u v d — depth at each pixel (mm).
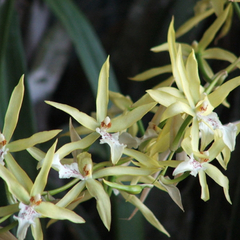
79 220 1153
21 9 1916
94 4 2307
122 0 2299
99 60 1383
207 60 1583
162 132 1187
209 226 1410
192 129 1174
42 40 1923
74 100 2164
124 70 1809
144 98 1211
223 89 1191
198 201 1464
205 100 1179
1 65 1296
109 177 1187
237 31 1523
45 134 1173
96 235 1508
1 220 1156
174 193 1179
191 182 1475
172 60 1188
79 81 2180
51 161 1157
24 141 1174
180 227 1483
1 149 1171
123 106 1271
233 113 1447
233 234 1274
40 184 1158
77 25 1383
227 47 1560
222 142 1190
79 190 1173
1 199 1300
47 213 1152
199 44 1312
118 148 1175
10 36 1348
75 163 1180
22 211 1150
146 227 1526
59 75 1929
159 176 1182
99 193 1170
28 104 1327
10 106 1183
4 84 1325
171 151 1182
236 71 1477
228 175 1397
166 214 1514
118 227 1324
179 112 1169
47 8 1958
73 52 2203
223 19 1303
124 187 1166
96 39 1392
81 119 1184
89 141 1182
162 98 1175
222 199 1406
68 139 1447
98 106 1190
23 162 1299
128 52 1801
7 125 1181
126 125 1186
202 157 1162
